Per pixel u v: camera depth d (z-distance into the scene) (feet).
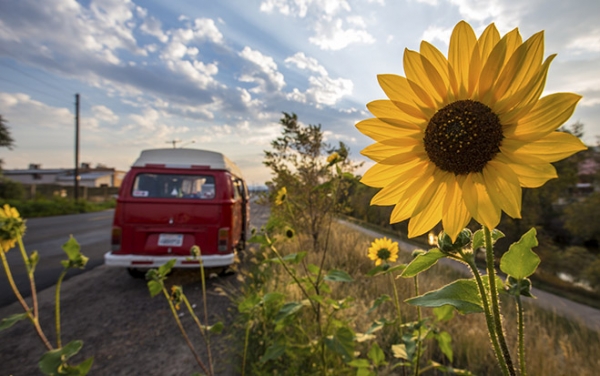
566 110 2.63
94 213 76.69
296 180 24.63
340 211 24.35
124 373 9.19
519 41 2.98
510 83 2.97
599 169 24.99
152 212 16.61
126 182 16.89
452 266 21.59
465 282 3.27
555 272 22.11
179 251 16.49
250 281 15.96
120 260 16.11
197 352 10.36
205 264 16.34
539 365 8.76
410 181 3.47
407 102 3.48
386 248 8.98
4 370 9.48
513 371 2.80
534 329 11.28
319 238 25.66
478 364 9.15
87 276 19.74
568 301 16.17
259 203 28.71
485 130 2.97
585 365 8.96
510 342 10.09
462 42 3.26
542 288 18.63
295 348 8.30
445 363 9.39
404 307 12.35
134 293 16.44
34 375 9.22
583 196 26.43
